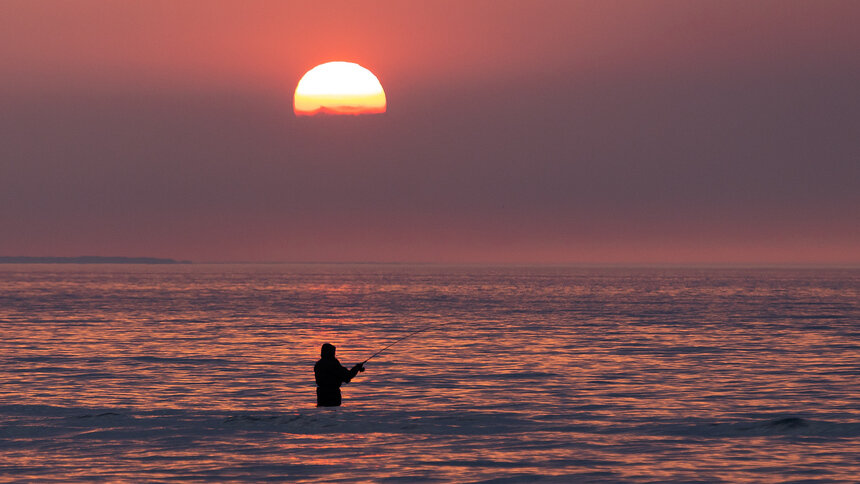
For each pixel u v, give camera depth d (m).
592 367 77.38
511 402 56.44
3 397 58.41
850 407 53.94
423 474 36.62
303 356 87.19
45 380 67.69
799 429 46.28
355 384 65.81
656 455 40.22
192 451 41.03
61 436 44.59
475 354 89.94
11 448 41.72
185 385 65.06
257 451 41.03
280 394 60.41
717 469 37.41
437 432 45.84
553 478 35.94
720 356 87.19
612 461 39.03
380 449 41.53
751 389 62.44
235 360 83.19
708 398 58.06
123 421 48.78
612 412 52.31
